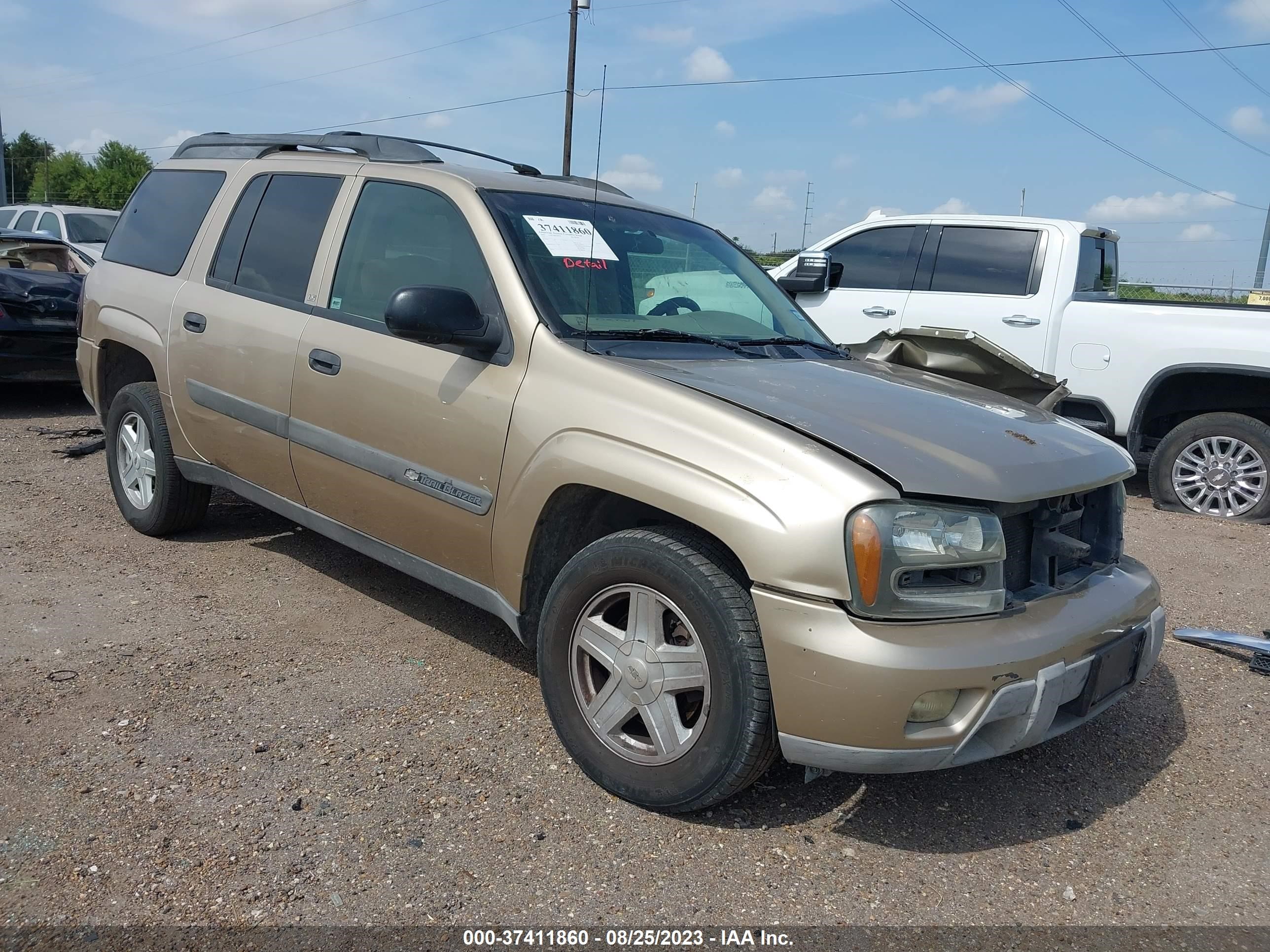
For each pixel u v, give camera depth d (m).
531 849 2.75
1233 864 2.91
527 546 3.18
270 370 4.09
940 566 2.59
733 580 2.73
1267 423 7.37
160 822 2.76
